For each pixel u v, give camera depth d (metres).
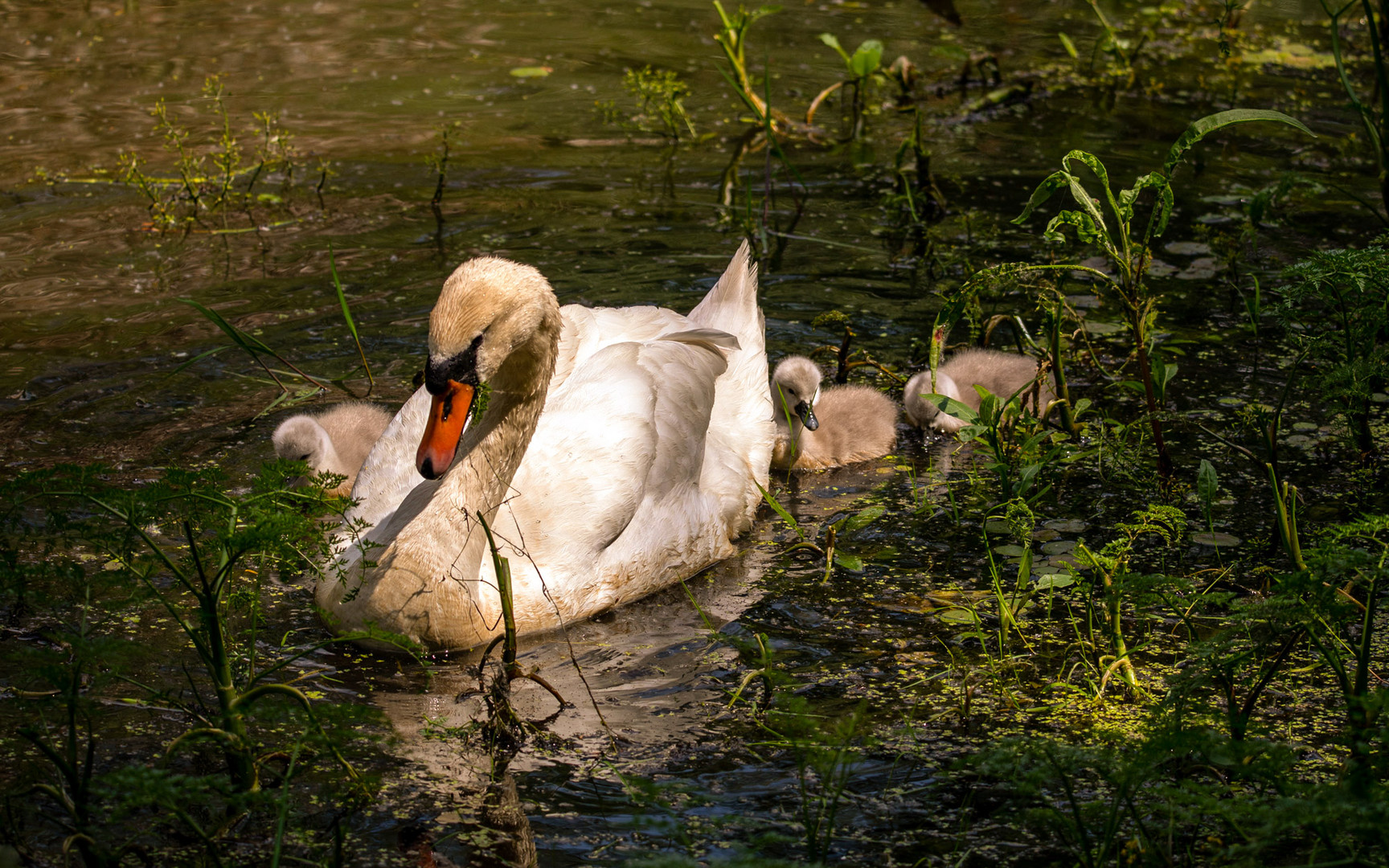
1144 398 13.13
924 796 7.52
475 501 9.36
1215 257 16.17
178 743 6.83
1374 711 6.65
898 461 12.70
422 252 15.93
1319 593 7.20
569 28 26.17
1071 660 9.09
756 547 11.10
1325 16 27.45
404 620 9.00
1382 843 6.08
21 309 14.09
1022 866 6.91
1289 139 20.31
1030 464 11.00
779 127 21.00
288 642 9.20
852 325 14.74
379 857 6.88
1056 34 26.42
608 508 10.04
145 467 11.13
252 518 7.46
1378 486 11.44
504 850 6.95
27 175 17.86
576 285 15.02
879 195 18.23
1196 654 7.38
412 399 10.99
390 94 21.92
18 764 7.56
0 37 24.27
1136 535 10.69
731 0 28.27
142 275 15.09
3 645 8.74
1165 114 21.56
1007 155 19.72
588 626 9.79
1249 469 11.83
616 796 7.46
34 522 10.11
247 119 20.39
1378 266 10.30
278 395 12.76
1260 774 6.39
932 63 24.27
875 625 9.59
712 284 15.27
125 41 24.39
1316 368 12.72
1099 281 15.61
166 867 6.76
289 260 15.61
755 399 12.42
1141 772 6.55
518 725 8.12
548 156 19.45
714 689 8.73
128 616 9.22
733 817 7.07
